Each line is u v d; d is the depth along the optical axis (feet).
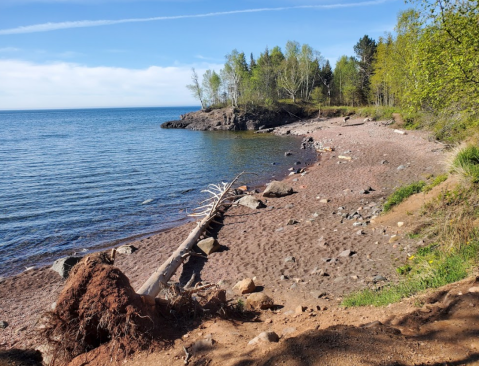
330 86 287.07
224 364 13.33
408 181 57.93
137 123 325.21
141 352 15.74
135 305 16.62
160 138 174.19
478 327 12.54
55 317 16.74
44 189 70.54
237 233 42.39
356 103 264.11
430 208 32.83
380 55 166.91
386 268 26.45
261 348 13.80
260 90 238.89
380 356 11.71
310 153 110.01
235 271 30.99
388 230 34.04
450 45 31.35
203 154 116.78
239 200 56.44
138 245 41.34
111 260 18.63
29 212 55.88
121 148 135.95
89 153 122.31
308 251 32.94
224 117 220.64
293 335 15.74
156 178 80.69
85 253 40.73
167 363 14.47
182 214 55.01
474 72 31.01
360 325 15.24
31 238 45.52
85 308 16.51
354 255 30.12
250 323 19.02
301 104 249.96
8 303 29.12
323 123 190.49
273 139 155.33
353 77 249.55
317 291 24.61
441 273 20.54
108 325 16.28
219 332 16.80
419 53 34.65
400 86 118.52
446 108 36.27
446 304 15.46
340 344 12.67
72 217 53.67
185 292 19.80
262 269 30.55
